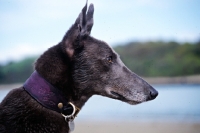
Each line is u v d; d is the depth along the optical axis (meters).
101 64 0.85
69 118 0.80
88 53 0.84
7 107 0.77
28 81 0.79
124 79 0.87
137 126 2.18
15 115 0.76
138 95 0.88
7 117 0.76
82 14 0.83
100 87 0.85
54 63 0.80
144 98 0.88
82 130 2.10
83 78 0.83
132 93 0.87
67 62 0.81
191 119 2.33
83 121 2.47
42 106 0.78
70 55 0.82
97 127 2.20
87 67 0.83
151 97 0.89
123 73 0.87
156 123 2.25
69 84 0.81
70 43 0.82
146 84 0.89
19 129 0.76
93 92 0.85
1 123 0.76
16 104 0.77
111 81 0.86
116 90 0.87
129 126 2.19
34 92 0.78
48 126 0.77
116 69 0.87
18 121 0.76
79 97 0.83
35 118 0.77
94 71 0.84
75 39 0.82
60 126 0.79
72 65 0.82
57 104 0.79
